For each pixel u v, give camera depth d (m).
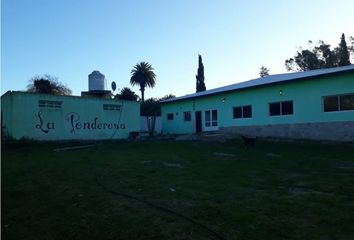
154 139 25.11
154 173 9.80
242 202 6.27
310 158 13.66
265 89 24.97
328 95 21.08
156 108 38.44
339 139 20.56
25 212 5.88
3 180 9.07
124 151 16.92
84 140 23.00
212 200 6.44
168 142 22.44
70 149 18.14
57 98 22.75
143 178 8.94
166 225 5.04
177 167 11.09
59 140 22.09
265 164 11.90
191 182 8.32
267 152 16.33
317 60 54.66
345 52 51.06
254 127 25.75
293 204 6.10
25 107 21.05
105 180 8.68
